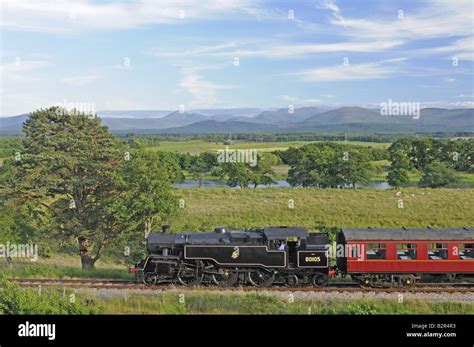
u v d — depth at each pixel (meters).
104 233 36.41
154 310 22.88
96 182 38.16
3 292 22.34
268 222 54.41
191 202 63.38
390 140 118.88
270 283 25.50
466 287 25.00
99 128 40.69
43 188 36.22
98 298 23.97
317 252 25.11
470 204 63.59
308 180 83.50
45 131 38.59
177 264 25.67
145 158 37.06
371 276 25.14
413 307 22.98
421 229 25.69
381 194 70.38
